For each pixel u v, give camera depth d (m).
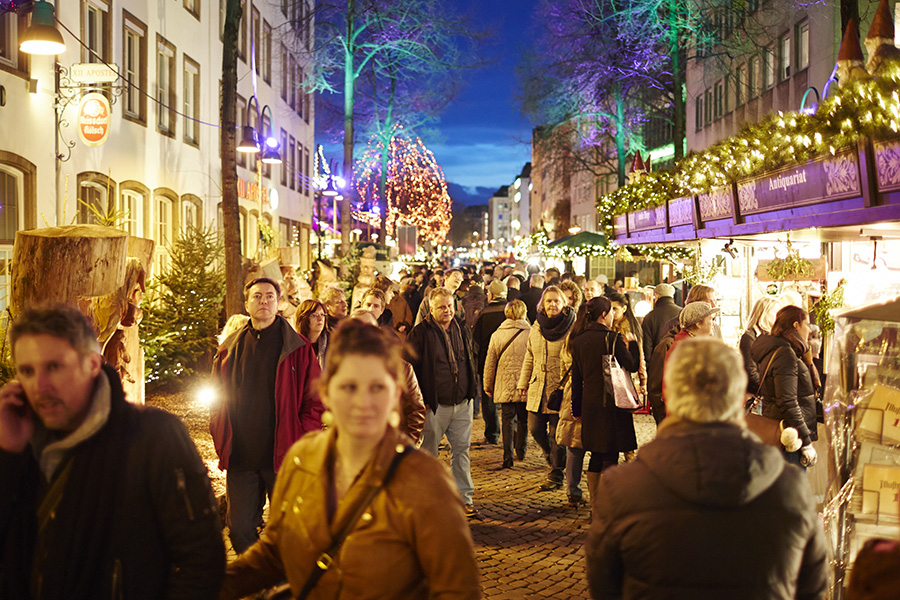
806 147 6.42
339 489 2.39
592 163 38.41
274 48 28.97
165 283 13.34
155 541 2.38
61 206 11.97
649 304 15.39
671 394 2.58
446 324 7.18
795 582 2.51
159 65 16.86
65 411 2.32
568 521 7.07
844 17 9.41
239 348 5.19
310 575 2.35
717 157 8.62
